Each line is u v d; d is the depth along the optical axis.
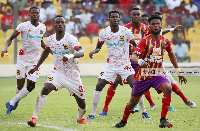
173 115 21.00
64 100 27.06
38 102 17.44
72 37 17.50
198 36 51.28
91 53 21.72
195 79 40.12
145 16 26.52
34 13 22.50
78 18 50.44
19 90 23.11
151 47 16.56
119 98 28.30
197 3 51.66
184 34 51.25
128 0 53.00
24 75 22.77
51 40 17.70
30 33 22.56
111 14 20.70
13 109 21.92
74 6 50.47
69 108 23.52
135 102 16.95
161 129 16.67
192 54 51.38
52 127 17.31
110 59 21.09
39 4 49.56
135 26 23.06
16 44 47.41
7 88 34.31
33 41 22.62
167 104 16.66
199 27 51.38
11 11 49.28
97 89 20.69
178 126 17.45
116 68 20.94
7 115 21.17
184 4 51.38
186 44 51.28
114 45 20.89
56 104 25.17
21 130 16.58
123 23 50.91
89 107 24.44
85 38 50.44
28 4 48.59
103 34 21.16
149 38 16.66
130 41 21.05
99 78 20.98
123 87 35.19
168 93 16.52
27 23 22.62
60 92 31.50
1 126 17.59
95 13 50.75
